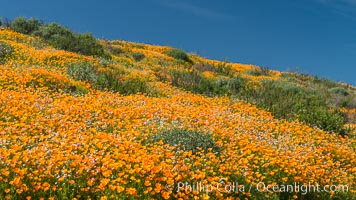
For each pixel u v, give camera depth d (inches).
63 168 283.3
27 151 299.3
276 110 685.3
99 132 395.5
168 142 390.0
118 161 308.5
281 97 748.0
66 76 709.3
